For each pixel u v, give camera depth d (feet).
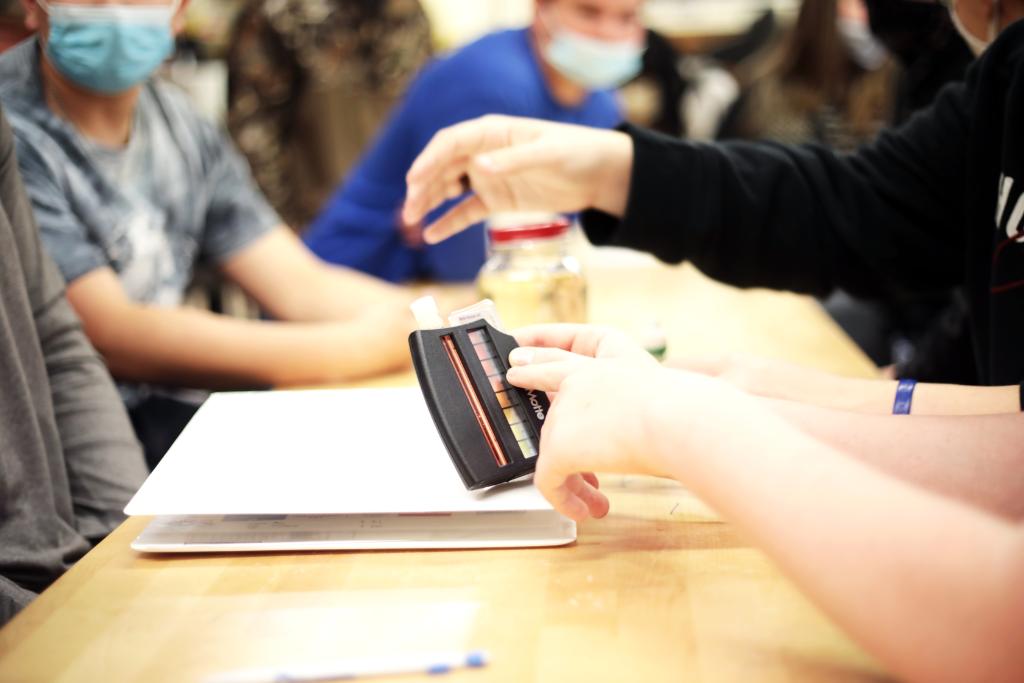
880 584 1.56
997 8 3.44
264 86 9.71
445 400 2.40
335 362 4.20
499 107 6.43
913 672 1.54
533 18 6.64
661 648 1.88
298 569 2.24
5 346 2.75
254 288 5.48
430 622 1.99
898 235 3.71
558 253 3.80
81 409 3.25
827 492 1.66
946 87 3.76
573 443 2.06
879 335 7.58
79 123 4.53
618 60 6.31
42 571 2.71
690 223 3.66
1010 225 2.96
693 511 2.53
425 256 7.02
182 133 5.04
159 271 4.91
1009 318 2.98
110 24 4.13
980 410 2.64
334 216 7.15
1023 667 1.47
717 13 12.77
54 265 3.36
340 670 1.80
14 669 1.85
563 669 1.82
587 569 2.21
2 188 3.11
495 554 2.29
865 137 10.14
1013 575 1.48
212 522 2.46
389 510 2.27
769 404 2.39
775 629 1.95
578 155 3.55
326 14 9.58
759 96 10.56
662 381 2.04
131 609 2.07
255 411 2.93
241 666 1.85
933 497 1.64
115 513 3.13
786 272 3.76
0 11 6.37
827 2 9.90
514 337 2.63
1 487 2.68
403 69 9.86
